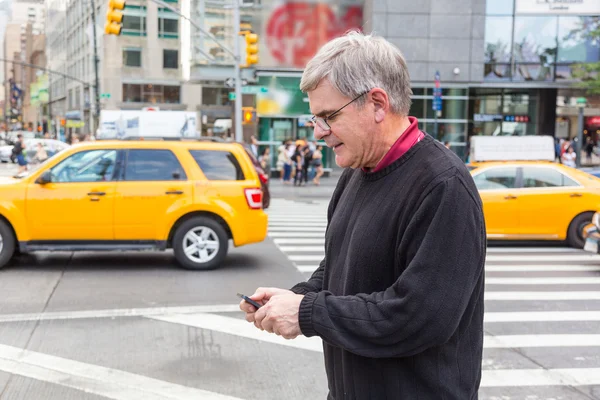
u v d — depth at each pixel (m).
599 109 33.69
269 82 28.17
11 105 120.19
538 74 29.56
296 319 1.70
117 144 8.34
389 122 1.75
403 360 1.71
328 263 1.96
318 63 1.76
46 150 32.53
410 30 28.80
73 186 8.12
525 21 29.28
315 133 1.83
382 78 1.72
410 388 1.70
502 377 4.66
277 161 27.17
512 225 10.77
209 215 8.48
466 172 1.69
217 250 8.43
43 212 8.06
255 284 7.59
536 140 14.45
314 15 27.48
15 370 4.64
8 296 6.88
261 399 4.18
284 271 8.45
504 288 7.69
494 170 10.95
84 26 51.62
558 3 29.16
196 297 6.89
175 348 5.18
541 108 32.28
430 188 1.63
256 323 1.82
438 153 1.71
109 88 43.31
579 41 29.41
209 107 44.69
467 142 29.83
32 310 6.30
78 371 4.63
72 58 58.50
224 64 29.50
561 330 5.86
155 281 7.70
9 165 33.50
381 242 1.72
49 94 74.31
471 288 1.61
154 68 43.94
